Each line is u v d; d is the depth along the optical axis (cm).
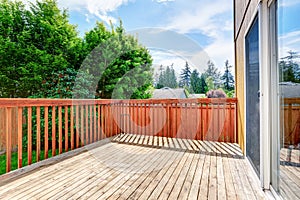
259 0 206
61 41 591
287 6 146
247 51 306
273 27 185
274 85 185
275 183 189
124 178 246
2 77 550
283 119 161
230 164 296
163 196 199
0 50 546
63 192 208
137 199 194
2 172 340
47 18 598
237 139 435
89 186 223
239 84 401
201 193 205
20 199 193
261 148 208
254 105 252
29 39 575
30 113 284
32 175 254
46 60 560
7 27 570
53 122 322
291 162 146
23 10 584
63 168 280
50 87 557
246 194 201
